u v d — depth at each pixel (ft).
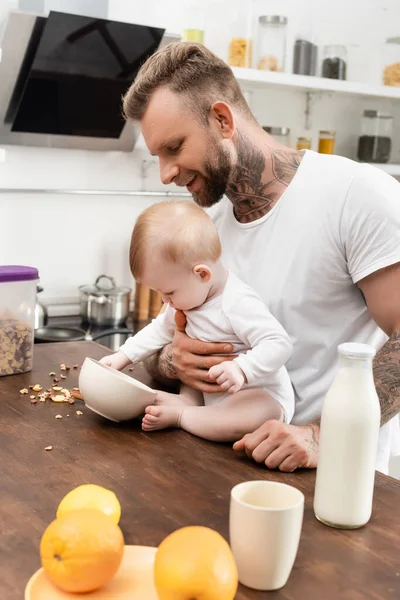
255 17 10.09
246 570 2.62
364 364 3.07
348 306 4.93
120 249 10.34
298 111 11.09
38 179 9.45
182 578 2.28
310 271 4.80
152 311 10.13
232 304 4.48
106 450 3.82
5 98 8.46
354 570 2.76
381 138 11.16
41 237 9.66
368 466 3.04
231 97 4.66
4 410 4.37
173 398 4.58
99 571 2.46
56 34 8.04
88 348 5.82
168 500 3.25
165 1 9.65
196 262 4.40
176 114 4.42
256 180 4.87
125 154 10.06
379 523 3.14
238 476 3.56
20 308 5.02
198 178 4.68
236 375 4.15
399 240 4.50
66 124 9.02
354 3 11.09
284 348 4.32
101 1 8.93
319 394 4.93
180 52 4.44
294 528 2.59
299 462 3.64
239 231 5.11
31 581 2.53
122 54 8.66
